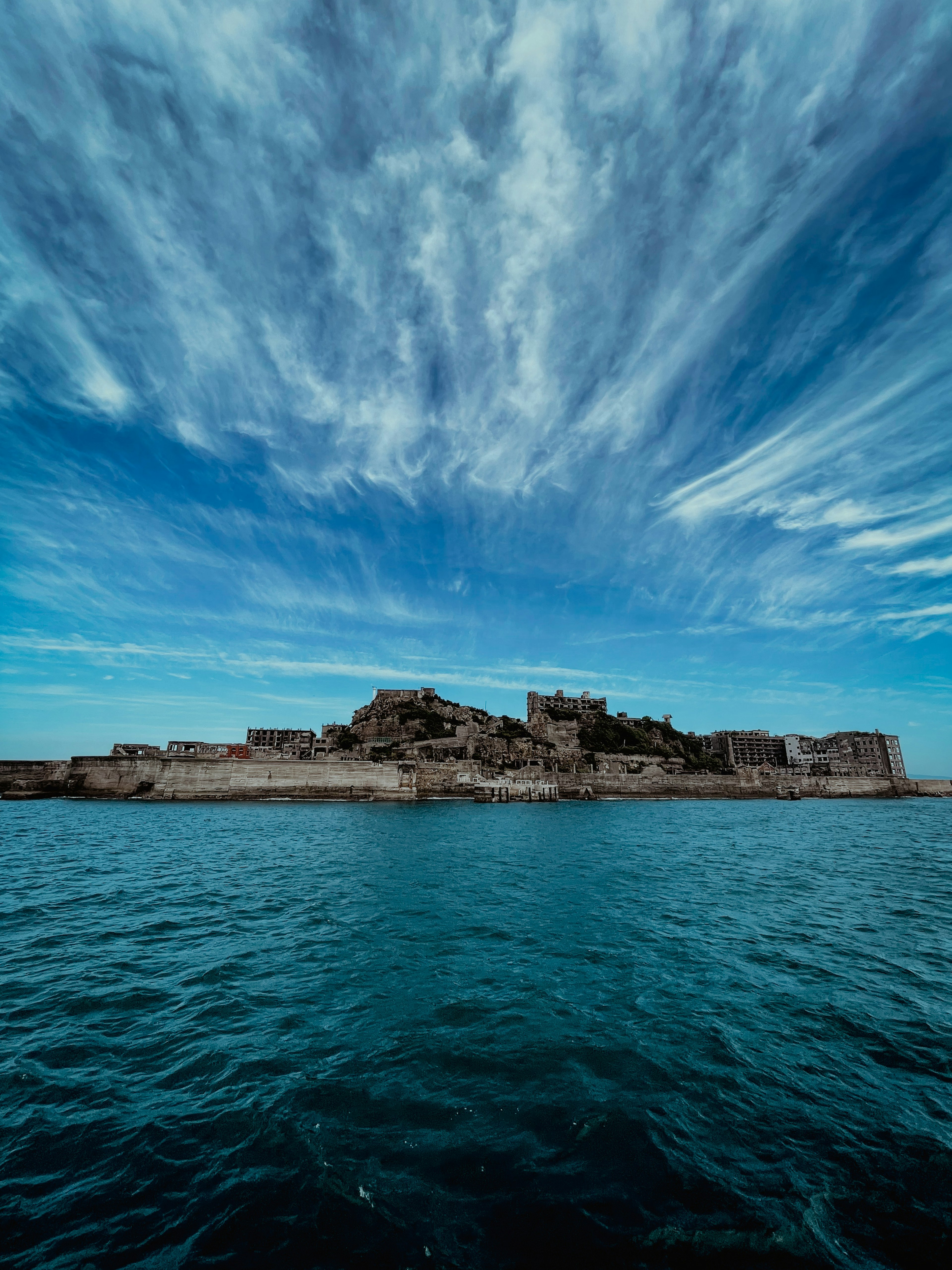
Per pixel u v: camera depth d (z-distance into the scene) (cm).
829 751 16212
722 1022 948
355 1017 963
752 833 4516
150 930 1482
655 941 1402
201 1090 744
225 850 3145
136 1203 551
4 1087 743
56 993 1059
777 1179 582
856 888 2145
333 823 4988
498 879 2284
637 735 13912
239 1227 521
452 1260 482
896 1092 746
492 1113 695
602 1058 828
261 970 1185
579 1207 541
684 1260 480
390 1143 638
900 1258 485
